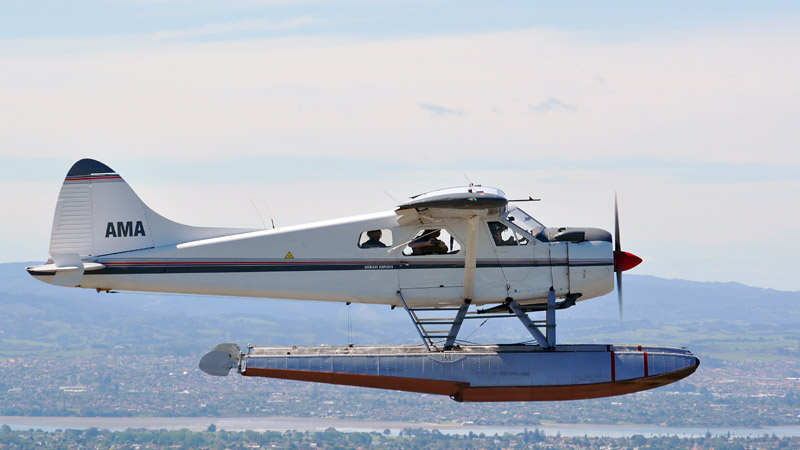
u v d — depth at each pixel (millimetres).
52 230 73000
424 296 72438
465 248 71938
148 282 73125
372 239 72500
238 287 73000
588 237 72875
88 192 73438
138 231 73438
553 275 72250
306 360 71875
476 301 73000
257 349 73125
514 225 72250
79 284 73000
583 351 72438
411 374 71500
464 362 71750
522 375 71625
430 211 68500
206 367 72000
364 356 72062
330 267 72500
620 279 73812
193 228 73938
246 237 73125
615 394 72500
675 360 72062
